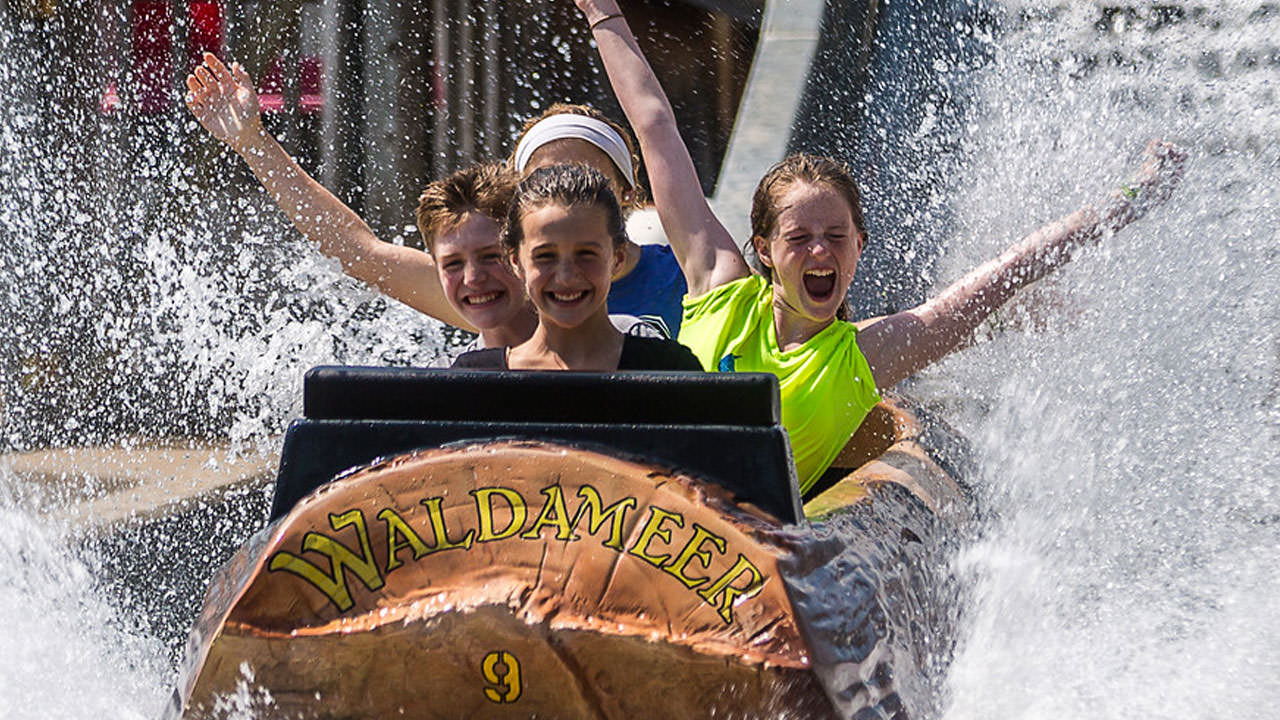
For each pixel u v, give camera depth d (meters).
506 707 8.13
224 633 8.17
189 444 23.14
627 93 13.84
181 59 25.91
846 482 11.03
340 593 8.16
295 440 8.72
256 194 24.83
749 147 28.12
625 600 8.03
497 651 8.03
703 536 8.16
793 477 8.59
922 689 9.77
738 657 7.88
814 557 8.43
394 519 8.28
